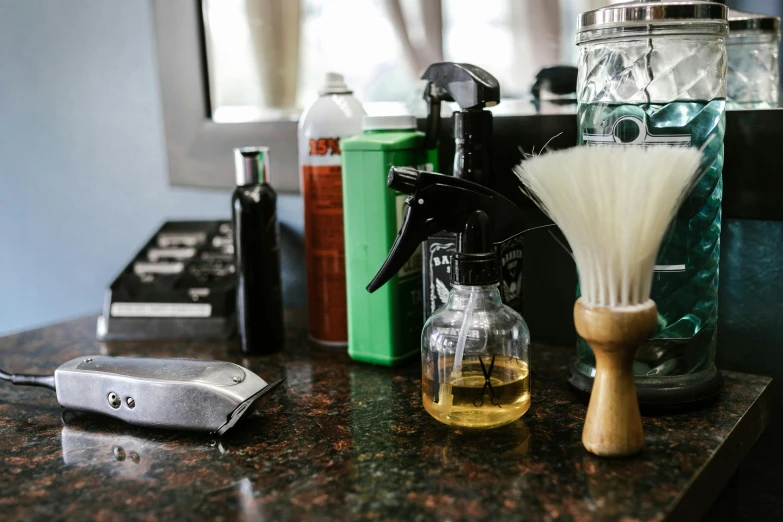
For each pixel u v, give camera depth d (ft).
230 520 1.33
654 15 1.62
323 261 2.38
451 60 2.43
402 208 2.11
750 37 1.98
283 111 2.93
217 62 3.06
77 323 2.92
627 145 1.68
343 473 1.50
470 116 1.80
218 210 3.25
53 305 4.04
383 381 2.08
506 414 1.66
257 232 2.33
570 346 2.37
